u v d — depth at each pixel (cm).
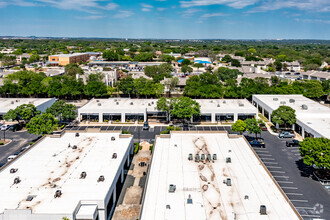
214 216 3603
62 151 5750
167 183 4425
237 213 3666
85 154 5603
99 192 4225
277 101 10338
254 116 9319
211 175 4684
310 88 11906
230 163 5141
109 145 6109
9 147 7288
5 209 3678
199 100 10575
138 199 4981
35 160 5316
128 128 8800
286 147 7325
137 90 12144
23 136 8088
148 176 4566
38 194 4156
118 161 5297
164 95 12825
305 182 5581
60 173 4806
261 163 5066
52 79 13788
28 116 8281
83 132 6875
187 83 13300
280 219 3544
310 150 5497
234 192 4159
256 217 3581
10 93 11719
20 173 4803
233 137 6475
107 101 10356
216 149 5800
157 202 3922
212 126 8969
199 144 6075
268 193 4147
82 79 13738
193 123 9250
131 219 4444
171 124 9119
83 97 12381
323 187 5403
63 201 3981
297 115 8550
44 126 7019
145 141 7675
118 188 5300
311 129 7369
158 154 5550
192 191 4194
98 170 4922
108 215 4425
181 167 4978
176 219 3544
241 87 11912
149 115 9831
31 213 3666
